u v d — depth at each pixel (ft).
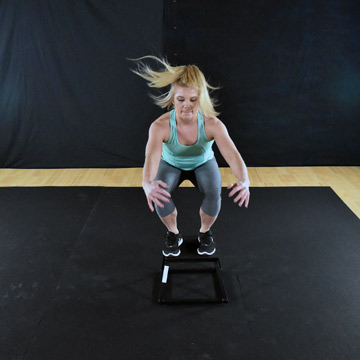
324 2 12.75
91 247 9.11
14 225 10.10
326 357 6.07
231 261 8.54
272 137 14.38
